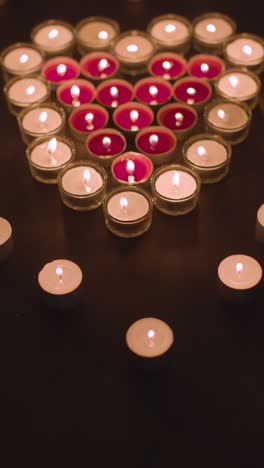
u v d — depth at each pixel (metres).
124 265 1.12
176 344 1.07
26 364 1.07
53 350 1.07
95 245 1.13
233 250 1.13
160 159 1.18
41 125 1.21
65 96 1.25
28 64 1.28
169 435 1.03
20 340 1.08
